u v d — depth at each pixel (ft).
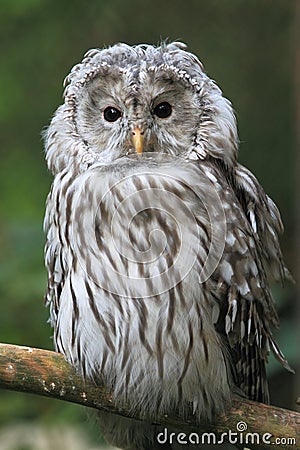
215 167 35.01
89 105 35.14
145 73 34.22
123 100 34.24
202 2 57.62
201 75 35.32
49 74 57.57
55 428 43.14
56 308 36.35
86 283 33.88
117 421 36.60
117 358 33.96
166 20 57.36
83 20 57.26
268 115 56.18
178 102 34.68
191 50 57.06
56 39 57.36
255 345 35.24
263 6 57.62
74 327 34.27
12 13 56.85
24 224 50.42
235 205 34.22
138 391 34.19
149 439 36.55
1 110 57.57
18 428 43.42
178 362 33.60
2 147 57.31
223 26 57.47
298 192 50.21
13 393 44.68
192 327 33.40
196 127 35.01
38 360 33.55
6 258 48.39
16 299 46.55
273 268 36.99
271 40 57.16
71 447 42.60
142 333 33.50
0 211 54.70
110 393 34.42
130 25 57.26
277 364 45.03
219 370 33.99
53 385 33.71
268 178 55.62
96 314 33.86
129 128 34.27
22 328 46.39
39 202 55.57
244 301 34.19
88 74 34.94
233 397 34.37
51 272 36.11
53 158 35.96
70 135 35.55
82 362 33.99
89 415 37.88
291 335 46.85
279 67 56.75
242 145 56.03
